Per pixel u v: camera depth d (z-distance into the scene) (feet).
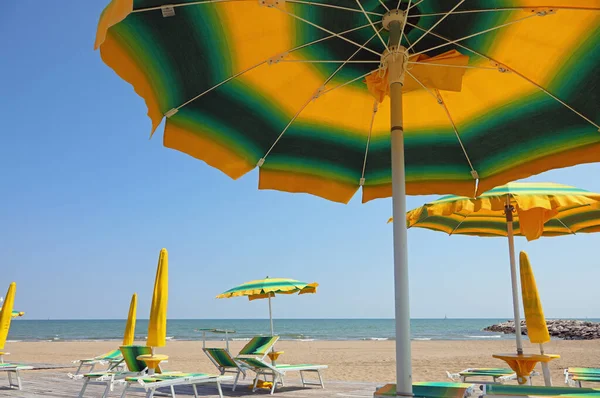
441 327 247.91
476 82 9.18
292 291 27.81
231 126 9.64
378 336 154.30
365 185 11.53
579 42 7.61
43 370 34.37
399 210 7.59
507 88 9.05
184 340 127.65
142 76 7.54
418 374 37.37
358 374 37.01
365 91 9.71
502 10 7.22
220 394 15.55
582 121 9.06
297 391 21.13
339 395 19.61
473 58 8.66
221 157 9.78
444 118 10.18
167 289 15.56
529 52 8.10
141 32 7.13
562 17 7.22
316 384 24.00
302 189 10.92
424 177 11.34
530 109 9.27
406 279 7.32
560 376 30.89
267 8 7.38
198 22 7.31
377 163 11.20
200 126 9.39
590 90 8.41
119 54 7.08
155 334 15.01
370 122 10.40
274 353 23.26
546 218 13.37
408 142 10.84
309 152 10.75
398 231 7.50
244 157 10.18
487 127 10.02
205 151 9.55
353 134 10.58
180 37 7.47
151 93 7.81
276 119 9.90
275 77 9.05
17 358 59.62
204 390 21.54
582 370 15.75
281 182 10.78
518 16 7.38
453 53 8.36
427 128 10.46
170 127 9.18
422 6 7.68
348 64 9.03
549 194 11.76
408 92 9.52
